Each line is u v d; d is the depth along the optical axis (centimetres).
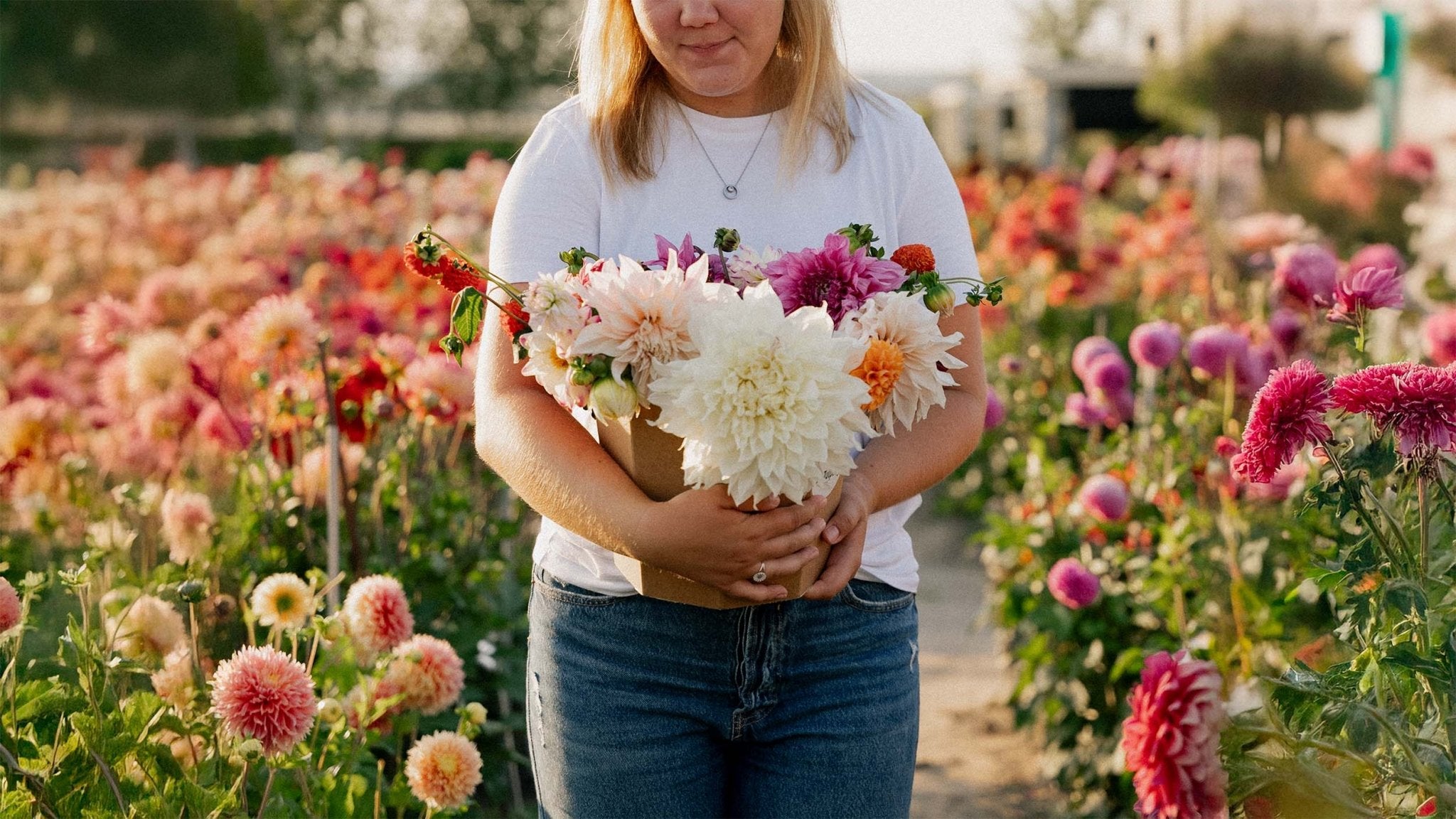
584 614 152
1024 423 479
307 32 3044
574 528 139
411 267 138
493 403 148
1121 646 302
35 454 300
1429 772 137
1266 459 160
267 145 3033
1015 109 2812
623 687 150
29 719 183
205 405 310
